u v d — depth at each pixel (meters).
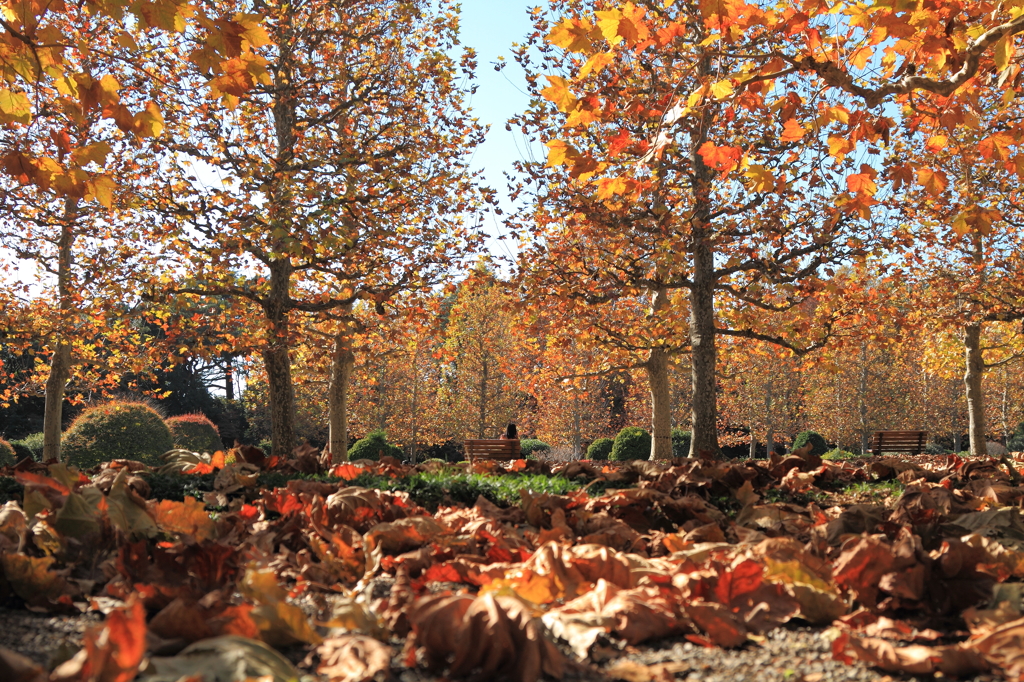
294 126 12.38
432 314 13.96
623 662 2.22
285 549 3.85
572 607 2.62
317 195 10.91
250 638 2.22
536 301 12.47
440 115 12.78
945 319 15.59
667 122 5.05
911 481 7.14
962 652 2.14
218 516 4.99
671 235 11.02
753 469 6.86
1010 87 5.64
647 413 33.97
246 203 10.98
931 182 5.64
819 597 2.72
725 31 5.25
